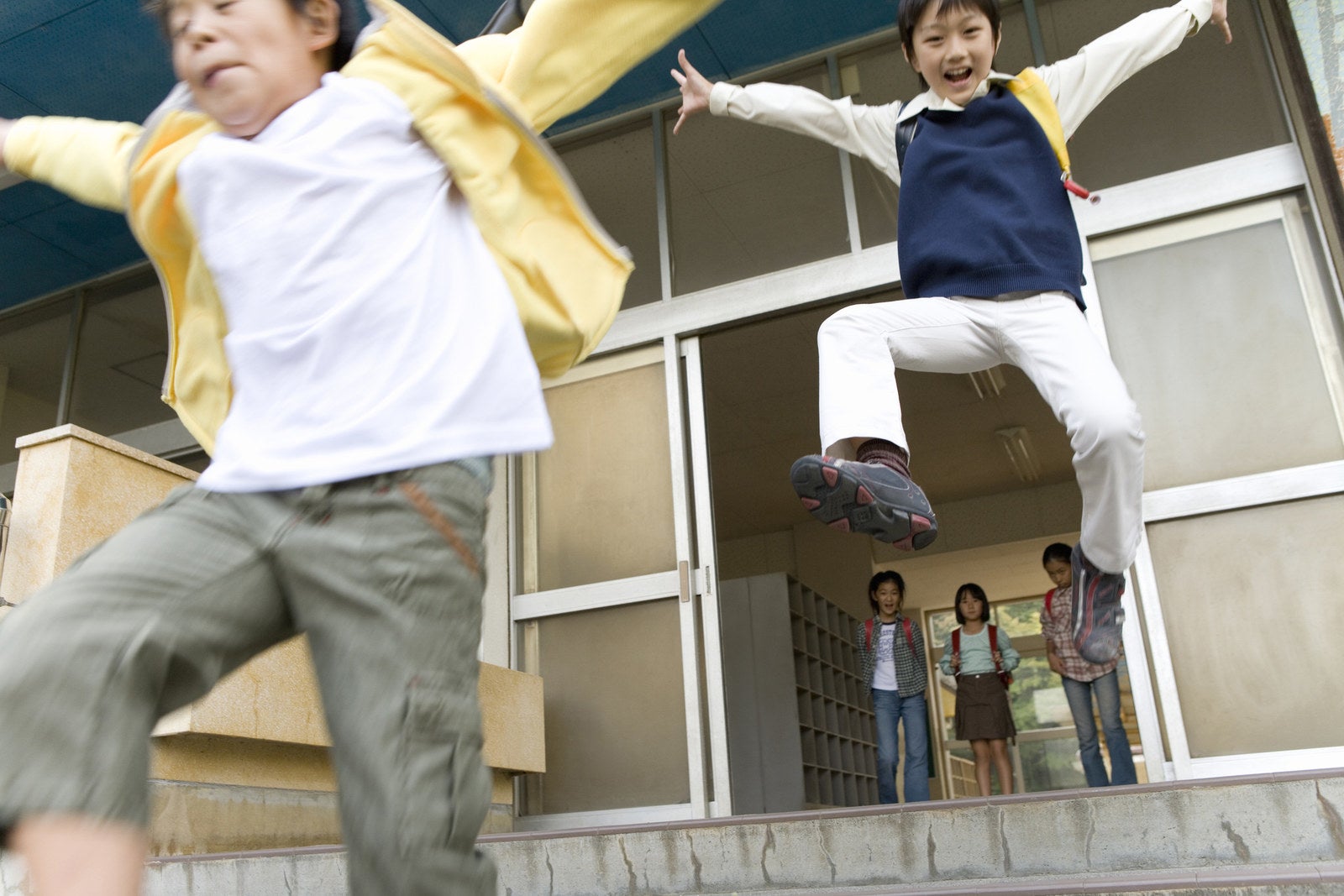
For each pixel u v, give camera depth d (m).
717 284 4.97
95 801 0.75
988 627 6.80
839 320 2.22
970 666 6.75
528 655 4.97
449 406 0.95
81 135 1.29
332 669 0.88
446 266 1.05
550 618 4.98
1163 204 4.25
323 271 0.99
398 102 1.08
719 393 8.95
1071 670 5.79
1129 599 3.98
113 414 6.06
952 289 2.20
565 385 5.21
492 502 5.11
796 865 2.30
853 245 4.77
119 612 0.81
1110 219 4.30
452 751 0.87
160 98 4.86
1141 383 4.16
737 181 5.09
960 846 2.21
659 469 4.93
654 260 5.12
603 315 1.21
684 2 1.16
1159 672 3.85
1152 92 4.41
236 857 2.55
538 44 1.14
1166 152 4.32
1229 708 3.76
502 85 1.15
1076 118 2.33
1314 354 3.98
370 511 0.89
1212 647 3.83
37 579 3.71
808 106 2.46
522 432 1.00
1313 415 3.93
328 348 0.96
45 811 0.74
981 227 2.20
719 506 11.75
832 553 12.28
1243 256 4.16
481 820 0.89
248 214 1.02
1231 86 4.32
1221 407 4.04
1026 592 13.33
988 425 10.02
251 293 1.00
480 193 1.11
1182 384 4.11
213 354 1.19
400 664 0.87
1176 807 2.11
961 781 13.12
